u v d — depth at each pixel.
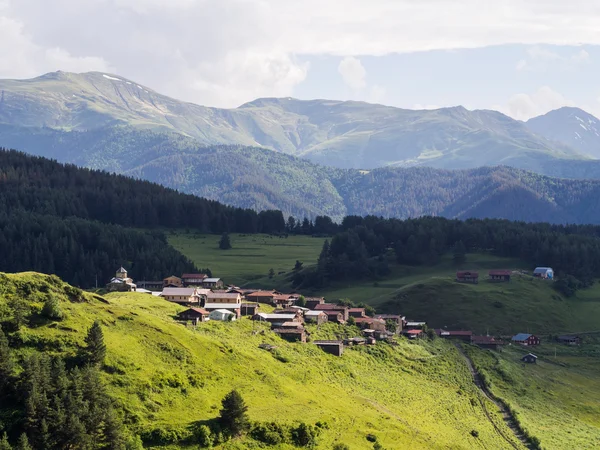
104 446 117.94
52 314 146.38
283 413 143.50
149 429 126.19
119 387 135.00
